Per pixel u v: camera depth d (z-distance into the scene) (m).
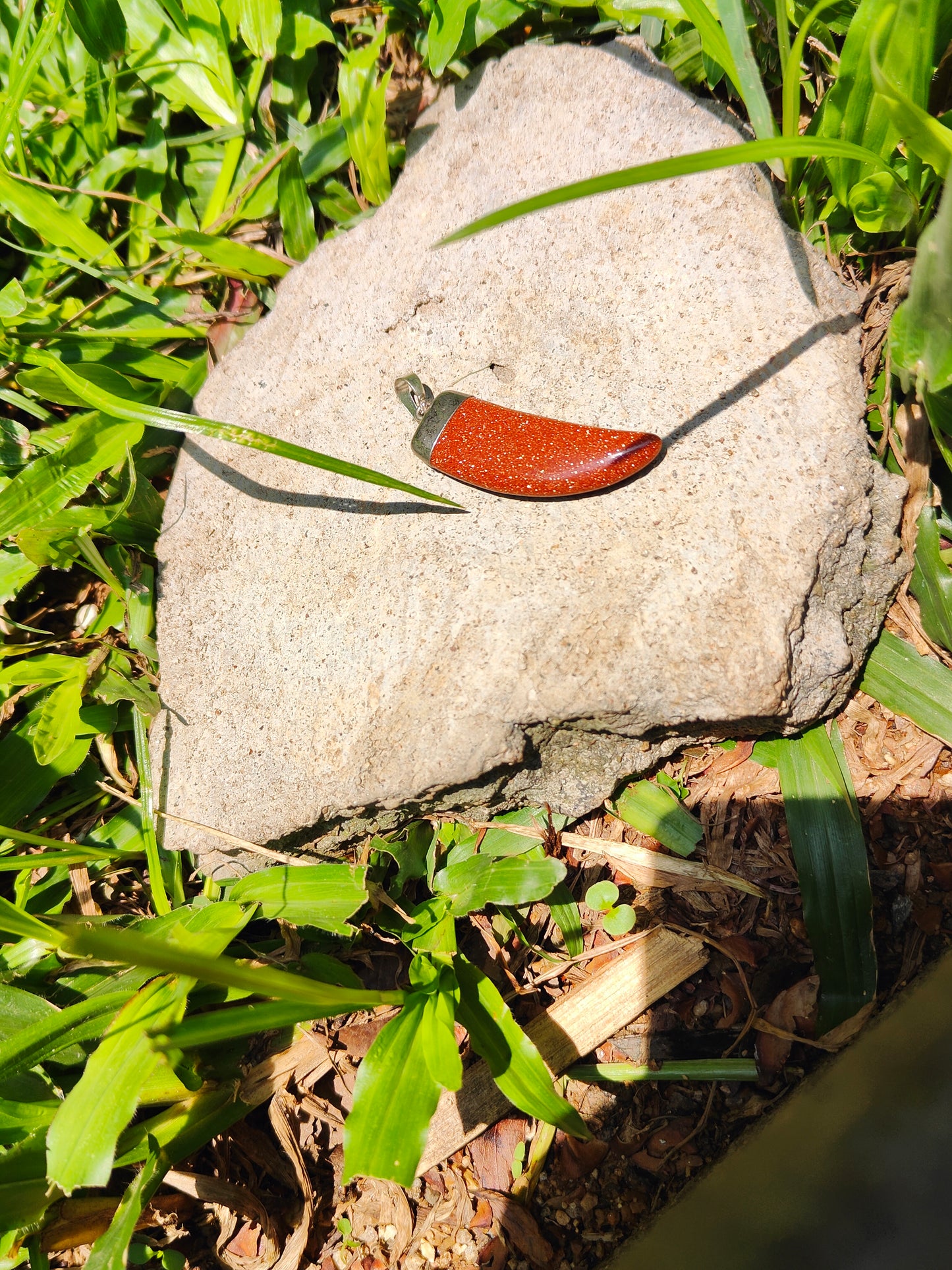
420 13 0.21
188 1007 0.18
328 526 0.19
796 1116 0.17
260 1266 0.18
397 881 0.19
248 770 0.19
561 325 0.18
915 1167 0.15
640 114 0.19
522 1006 0.18
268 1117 0.19
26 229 0.23
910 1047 0.16
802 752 0.18
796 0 0.18
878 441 0.18
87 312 0.22
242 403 0.20
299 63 0.22
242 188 0.22
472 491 0.18
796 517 0.17
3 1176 0.16
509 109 0.20
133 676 0.21
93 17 0.21
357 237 0.20
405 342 0.19
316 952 0.19
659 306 0.18
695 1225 0.16
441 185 0.20
